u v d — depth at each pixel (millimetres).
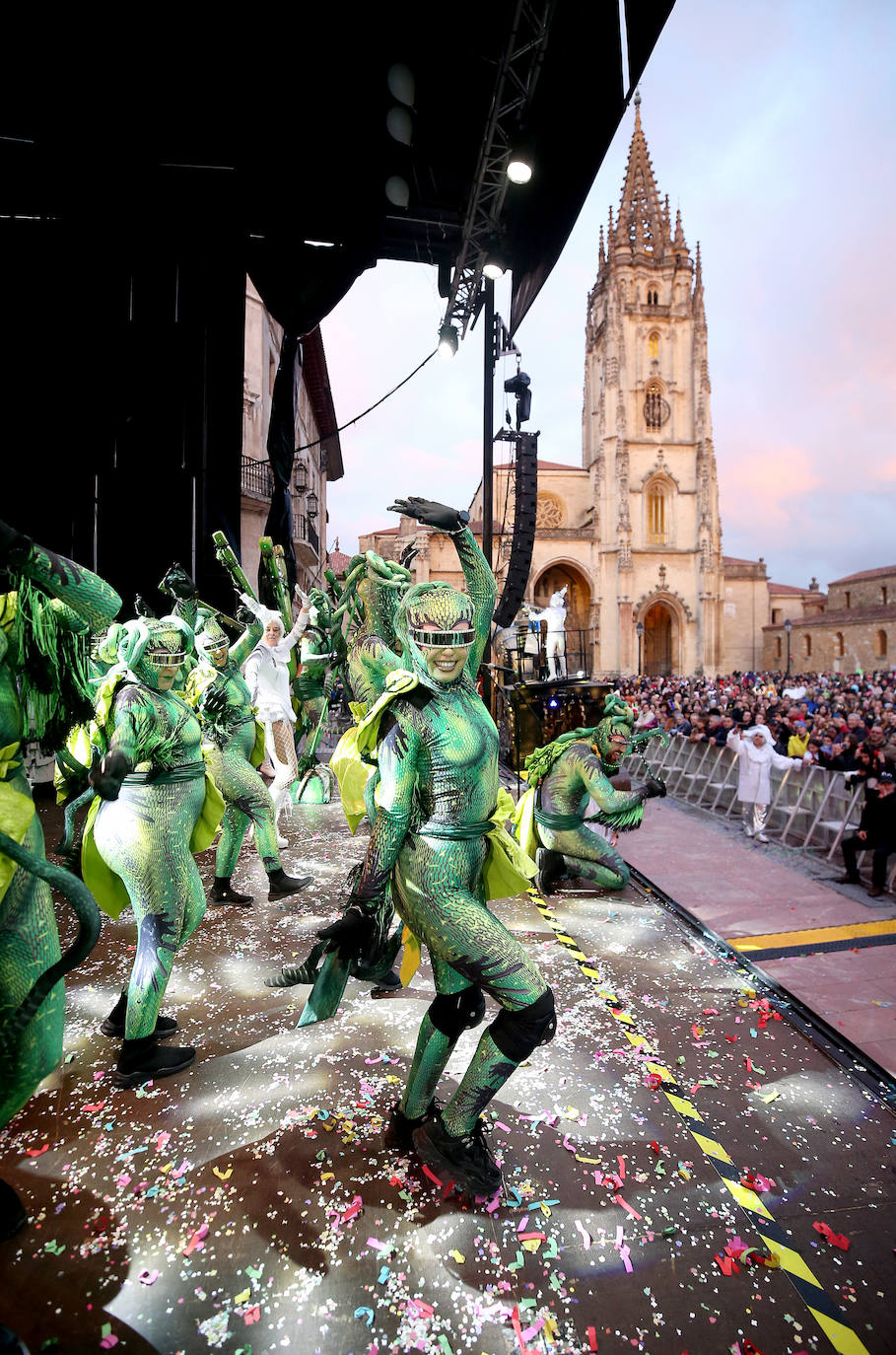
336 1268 1847
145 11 6102
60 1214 2002
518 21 6027
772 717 15227
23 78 6547
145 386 7988
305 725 7746
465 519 2254
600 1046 2916
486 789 2086
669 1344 1654
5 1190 1934
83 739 2885
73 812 2924
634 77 5957
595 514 48500
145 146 7223
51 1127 2369
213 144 7559
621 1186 2139
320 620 6625
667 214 49594
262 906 4477
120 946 3844
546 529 50312
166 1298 1751
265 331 17312
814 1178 2201
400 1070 2725
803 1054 2920
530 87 6660
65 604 2016
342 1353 1626
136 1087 2598
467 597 2121
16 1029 1718
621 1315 1729
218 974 3520
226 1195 2080
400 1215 2016
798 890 5852
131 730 2516
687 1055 2883
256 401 16594
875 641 45594
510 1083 2654
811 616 51344
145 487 8211
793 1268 1864
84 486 7961
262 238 9047
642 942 4074
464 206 9062
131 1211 2018
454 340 10125
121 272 7805
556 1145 2320
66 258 7629
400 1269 1846
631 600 47062
